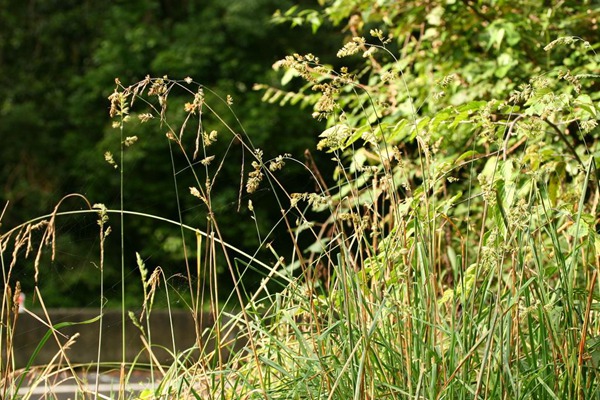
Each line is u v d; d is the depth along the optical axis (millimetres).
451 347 2871
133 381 5109
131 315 3174
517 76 6055
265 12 17391
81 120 18297
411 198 3254
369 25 11695
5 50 20281
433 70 6637
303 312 3254
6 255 7148
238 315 3059
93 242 4766
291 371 3121
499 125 3455
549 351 3062
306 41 17672
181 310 9047
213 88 16766
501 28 5688
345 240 3123
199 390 3332
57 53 20312
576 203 3959
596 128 5012
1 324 3107
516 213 2848
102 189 16031
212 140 2998
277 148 16219
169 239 14180
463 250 3090
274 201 14258
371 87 6348
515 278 2949
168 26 18500
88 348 9180
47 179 18922
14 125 18844
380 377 3029
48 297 10938
